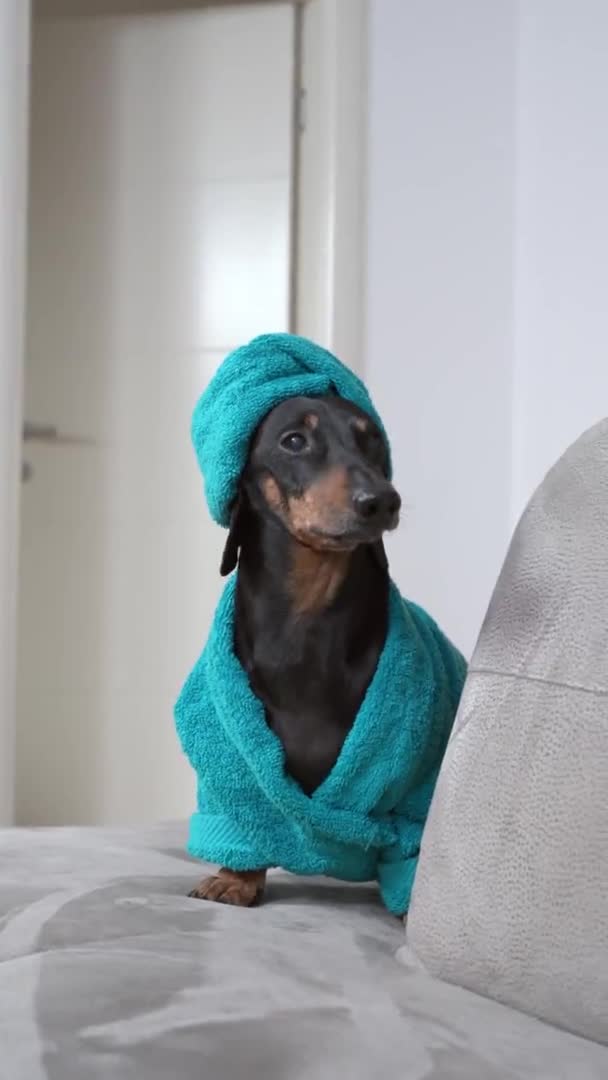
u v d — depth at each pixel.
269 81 2.33
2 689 2.12
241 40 2.35
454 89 2.24
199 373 2.37
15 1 2.12
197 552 2.36
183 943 0.95
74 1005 0.82
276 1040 0.79
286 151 2.32
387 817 1.16
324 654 1.15
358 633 1.15
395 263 2.26
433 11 2.24
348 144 2.26
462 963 0.90
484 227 2.23
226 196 2.36
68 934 0.97
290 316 2.32
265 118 2.33
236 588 1.19
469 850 0.90
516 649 0.93
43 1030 0.79
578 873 0.84
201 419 1.21
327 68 2.28
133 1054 0.77
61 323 2.44
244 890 1.15
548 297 2.13
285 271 2.31
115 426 2.41
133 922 1.00
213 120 2.36
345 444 1.16
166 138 2.39
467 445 2.22
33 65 2.46
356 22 2.27
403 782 1.14
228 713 1.16
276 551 1.16
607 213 2.03
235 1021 0.80
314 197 2.30
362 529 1.12
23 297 2.15
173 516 2.38
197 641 2.36
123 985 0.84
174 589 2.37
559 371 2.11
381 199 2.26
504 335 2.22
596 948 0.82
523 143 2.20
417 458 2.24
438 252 2.24
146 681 2.38
